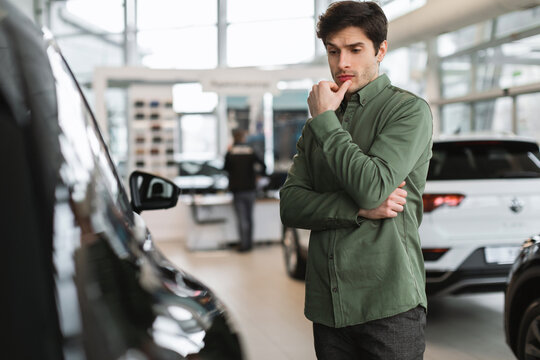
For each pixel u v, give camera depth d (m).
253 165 8.18
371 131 1.49
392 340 1.43
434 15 7.86
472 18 7.33
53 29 12.66
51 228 0.75
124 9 13.03
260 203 9.12
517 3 6.56
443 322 4.15
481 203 3.67
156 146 10.20
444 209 3.66
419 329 1.46
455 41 9.48
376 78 1.53
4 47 0.80
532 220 3.71
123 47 13.10
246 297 5.24
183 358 0.79
